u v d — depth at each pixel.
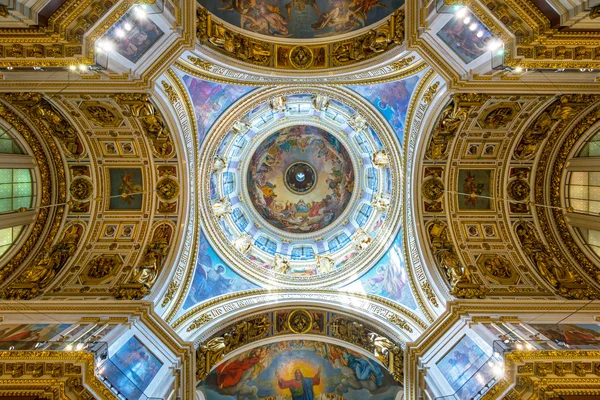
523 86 11.90
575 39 9.54
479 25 10.39
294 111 21.42
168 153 14.91
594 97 12.08
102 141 14.55
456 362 11.74
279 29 14.59
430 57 12.23
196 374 13.81
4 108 12.89
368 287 17.59
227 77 15.13
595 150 13.70
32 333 10.77
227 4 13.56
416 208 15.81
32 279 13.33
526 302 12.72
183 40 11.90
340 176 23.62
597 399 8.52
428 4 11.22
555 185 14.97
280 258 20.70
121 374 10.38
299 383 16.47
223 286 17.20
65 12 9.27
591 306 12.45
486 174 15.66
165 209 15.60
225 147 19.84
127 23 10.20
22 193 14.30
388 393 15.42
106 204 15.68
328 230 23.31
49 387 8.41
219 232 18.42
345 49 14.44
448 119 13.55
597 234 13.97
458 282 13.81
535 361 9.27
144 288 13.38
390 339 14.77
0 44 9.34
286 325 16.75
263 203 23.69
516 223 15.51
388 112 16.80
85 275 14.23
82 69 10.22
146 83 11.93
